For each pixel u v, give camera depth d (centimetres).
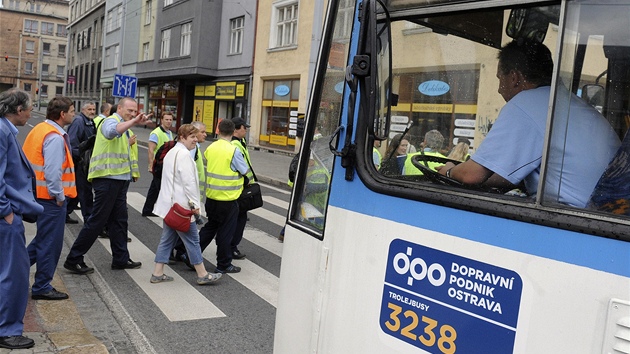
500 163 211
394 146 236
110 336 489
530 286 179
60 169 520
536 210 182
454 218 203
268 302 596
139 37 4119
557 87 190
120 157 654
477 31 218
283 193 1434
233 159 664
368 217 236
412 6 230
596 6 187
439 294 204
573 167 188
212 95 3117
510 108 212
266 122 2645
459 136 225
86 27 6016
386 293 225
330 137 268
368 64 218
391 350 220
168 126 1001
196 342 484
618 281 160
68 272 659
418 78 234
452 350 199
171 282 649
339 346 246
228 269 698
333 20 281
